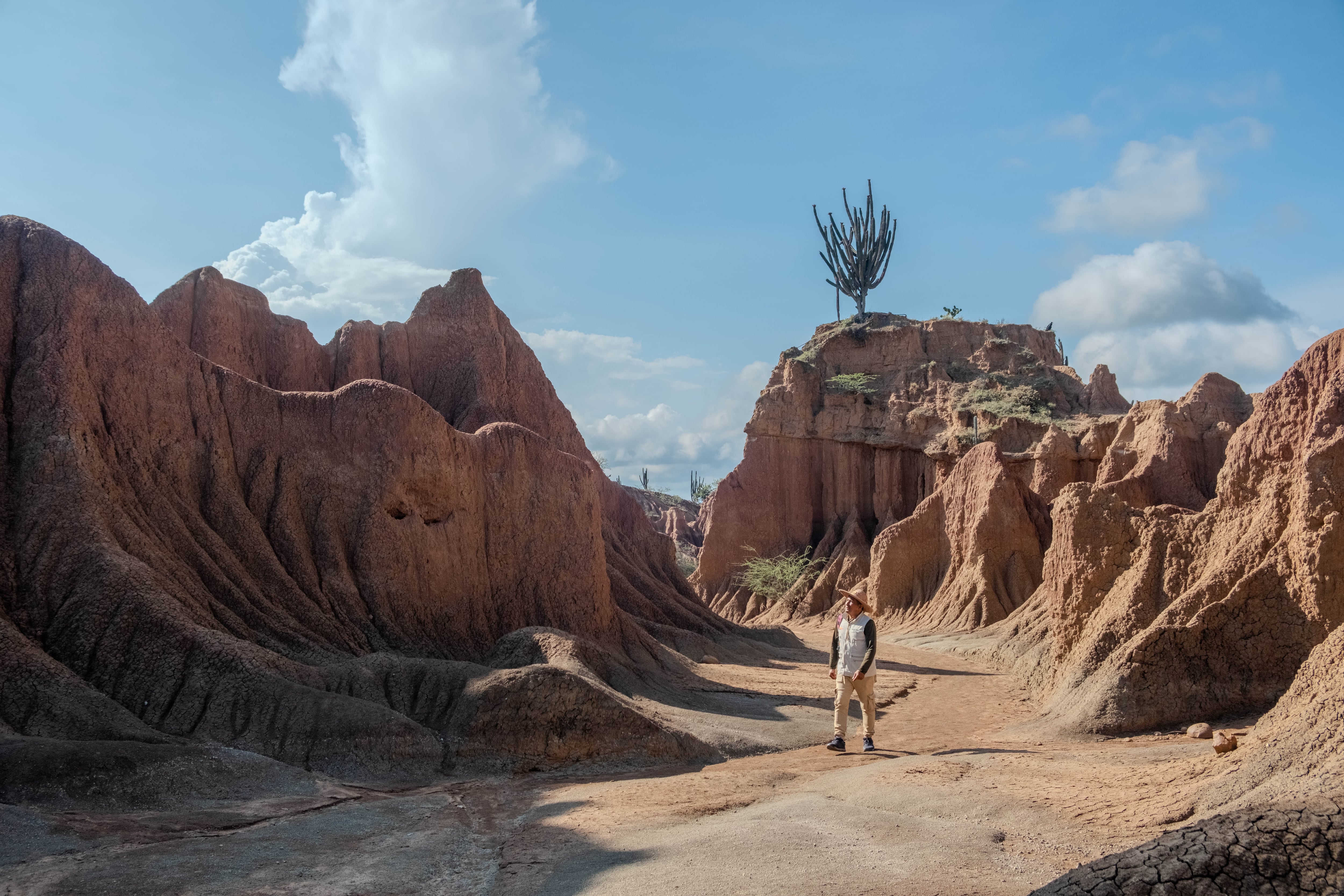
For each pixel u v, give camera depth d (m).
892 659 37.09
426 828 10.62
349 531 24.52
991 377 75.69
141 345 22.45
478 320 43.56
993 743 16.27
